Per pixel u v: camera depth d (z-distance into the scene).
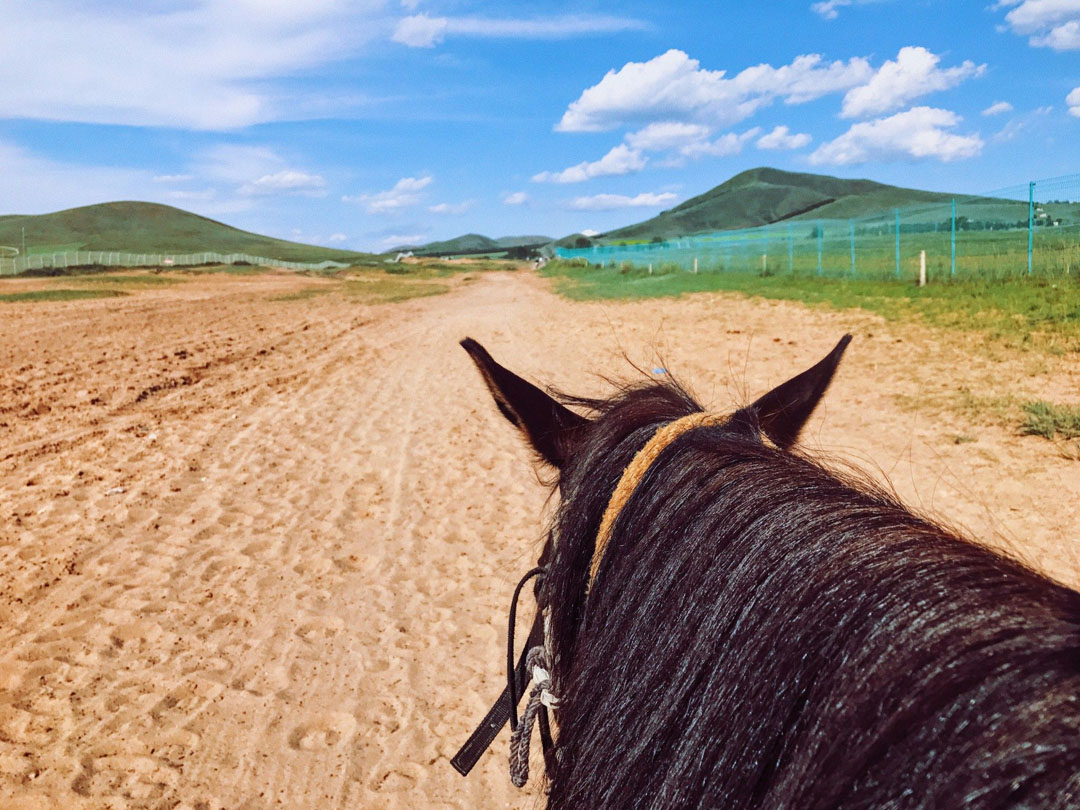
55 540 6.04
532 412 1.74
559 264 75.50
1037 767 0.64
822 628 0.91
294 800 3.41
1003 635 0.77
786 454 1.31
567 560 1.46
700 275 33.22
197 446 8.67
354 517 6.63
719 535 1.11
